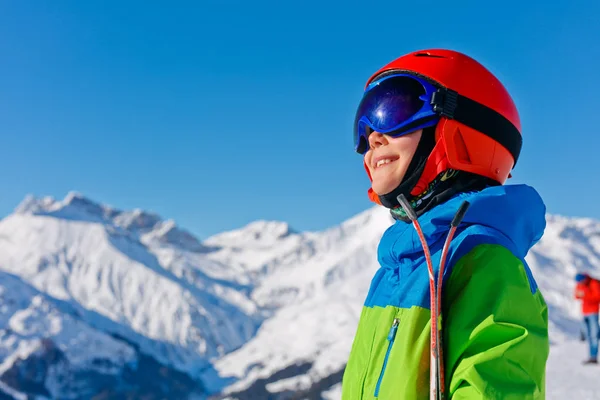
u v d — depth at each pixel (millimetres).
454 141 2115
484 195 1916
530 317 1765
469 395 1623
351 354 2277
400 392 1784
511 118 2195
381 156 2209
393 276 2098
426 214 2047
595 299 13641
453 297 1816
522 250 1964
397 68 2201
